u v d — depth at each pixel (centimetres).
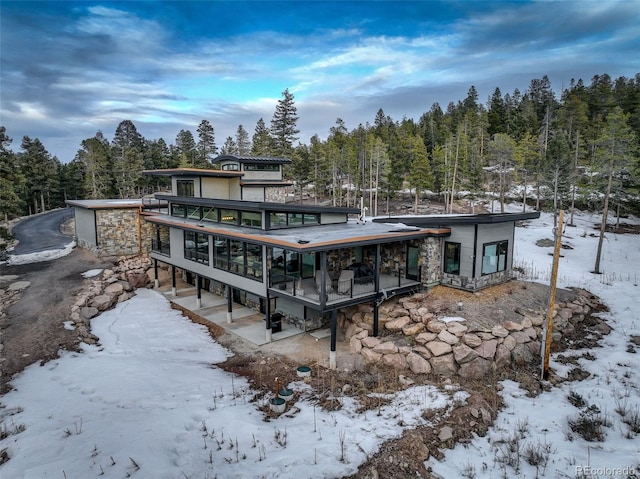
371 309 1691
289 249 1395
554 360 1420
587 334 1633
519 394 1209
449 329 1433
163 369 1374
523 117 6581
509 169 5009
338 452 901
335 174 5069
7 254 2691
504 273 1933
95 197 5359
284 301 1862
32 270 2358
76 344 1557
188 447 913
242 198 2706
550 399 1177
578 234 3338
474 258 1739
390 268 1978
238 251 1788
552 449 949
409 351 1388
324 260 1412
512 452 941
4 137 2673
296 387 1278
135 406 1098
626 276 2388
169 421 1016
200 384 1275
